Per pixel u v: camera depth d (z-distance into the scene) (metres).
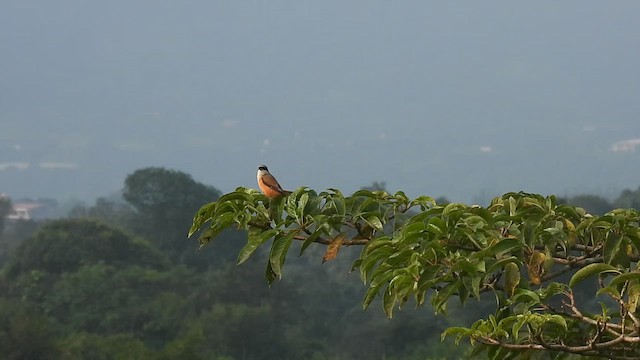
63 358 42.69
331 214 5.04
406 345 45.16
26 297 53.72
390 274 4.56
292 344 49.47
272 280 5.06
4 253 79.69
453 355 33.09
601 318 4.34
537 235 4.81
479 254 4.47
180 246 69.75
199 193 73.88
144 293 54.81
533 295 4.37
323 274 58.88
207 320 49.88
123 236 61.09
